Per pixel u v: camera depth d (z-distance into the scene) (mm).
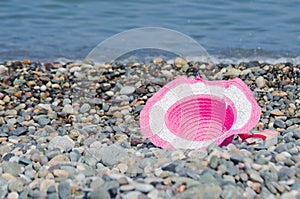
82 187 3707
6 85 6613
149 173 3904
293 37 9375
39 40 9086
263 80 6680
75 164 4207
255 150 4320
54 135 5117
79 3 10781
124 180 3643
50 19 10070
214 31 9648
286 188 3650
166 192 3516
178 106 4832
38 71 7117
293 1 11031
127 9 10602
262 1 11039
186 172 3756
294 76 7031
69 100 6215
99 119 4969
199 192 3461
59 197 3656
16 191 3783
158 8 10695
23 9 10398
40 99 6301
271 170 3838
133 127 4852
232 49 8789
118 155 4242
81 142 4766
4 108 6008
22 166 4277
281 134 5059
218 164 3846
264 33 9547
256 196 3568
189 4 10891
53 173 4027
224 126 4801
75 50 8742
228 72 7121
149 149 4406
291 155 4164
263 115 5703
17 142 5004
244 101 4867
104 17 10219
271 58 8422
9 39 9078
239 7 10758
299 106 6035
